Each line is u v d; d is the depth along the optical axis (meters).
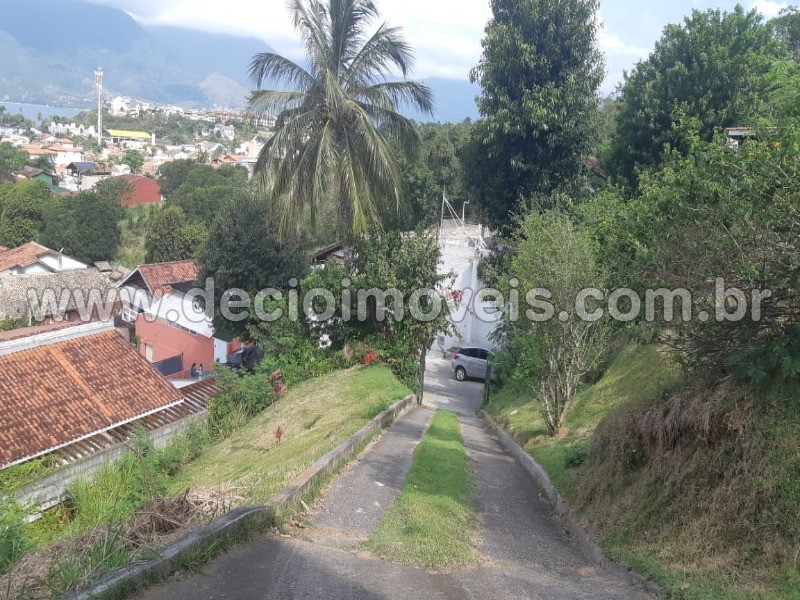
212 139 177.88
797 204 5.21
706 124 17.16
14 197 50.56
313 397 15.27
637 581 5.20
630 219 6.46
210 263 21.69
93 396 14.28
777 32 20.75
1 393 13.21
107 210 47.72
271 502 6.20
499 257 22.52
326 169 15.95
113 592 4.02
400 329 17.31
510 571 5.52
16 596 4.19
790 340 5.42
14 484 10.67
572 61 20.44
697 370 6.57
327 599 4.39
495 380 21.47
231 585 4.45
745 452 5.33
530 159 21.09
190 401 16.34
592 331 11.37
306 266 22.47
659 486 6.22
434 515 6.84
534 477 9.90
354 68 16.95
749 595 4.33
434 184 35.44
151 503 6.09
